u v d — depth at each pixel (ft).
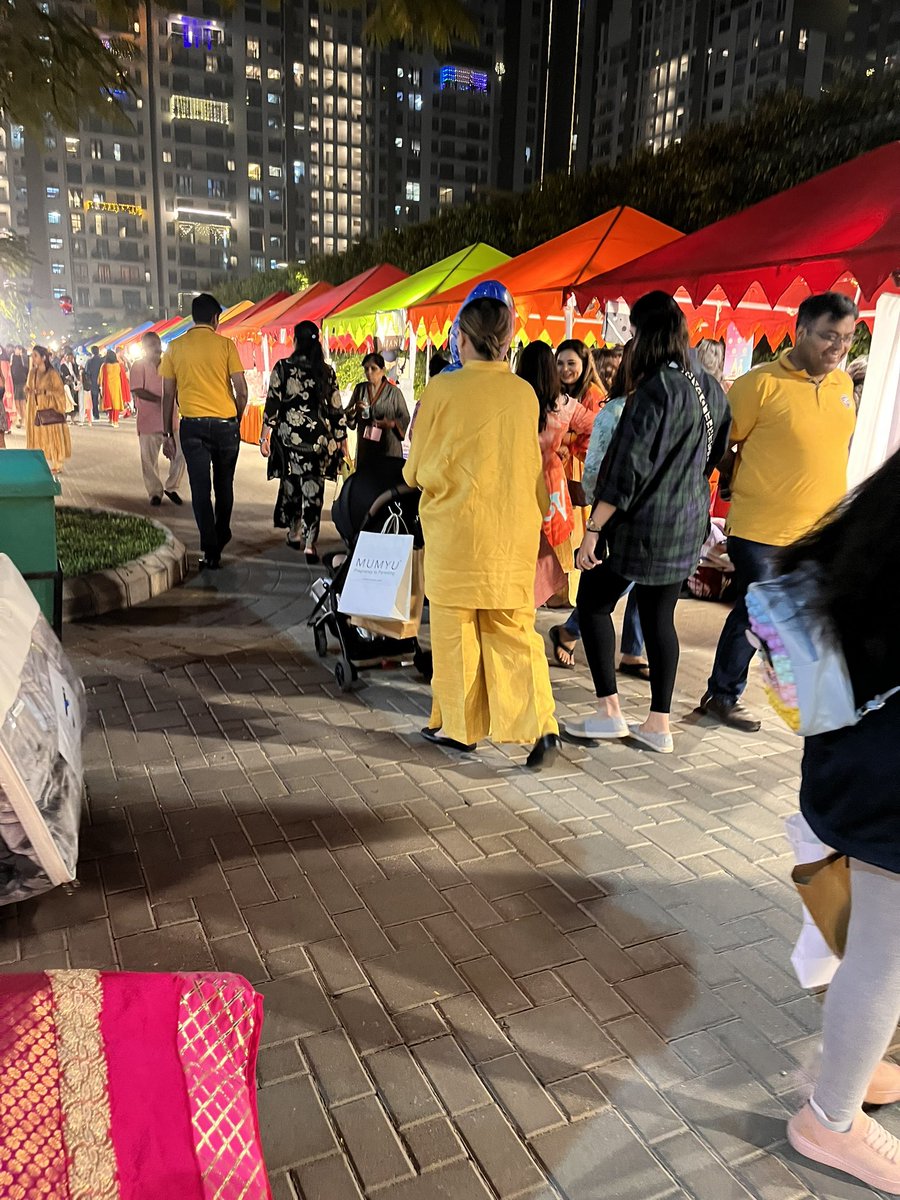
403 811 11.04
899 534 4.85
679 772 12.35
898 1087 6.72
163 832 10.42
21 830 8.12
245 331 57.93
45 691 9.31
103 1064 3.43
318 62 430.61
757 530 13.02
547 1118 6.55
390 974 8.07
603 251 24.80
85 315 425.69
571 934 8.72
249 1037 3.94
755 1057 7.21
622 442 11.32
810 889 6.05
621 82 362.33
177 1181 3.31
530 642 11.79
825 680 5.07
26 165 404.16
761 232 17.29
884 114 30.76
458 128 453.17
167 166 424.87
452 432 10.93
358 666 16.21
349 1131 6.38
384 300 37.27
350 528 14.47
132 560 21.52
